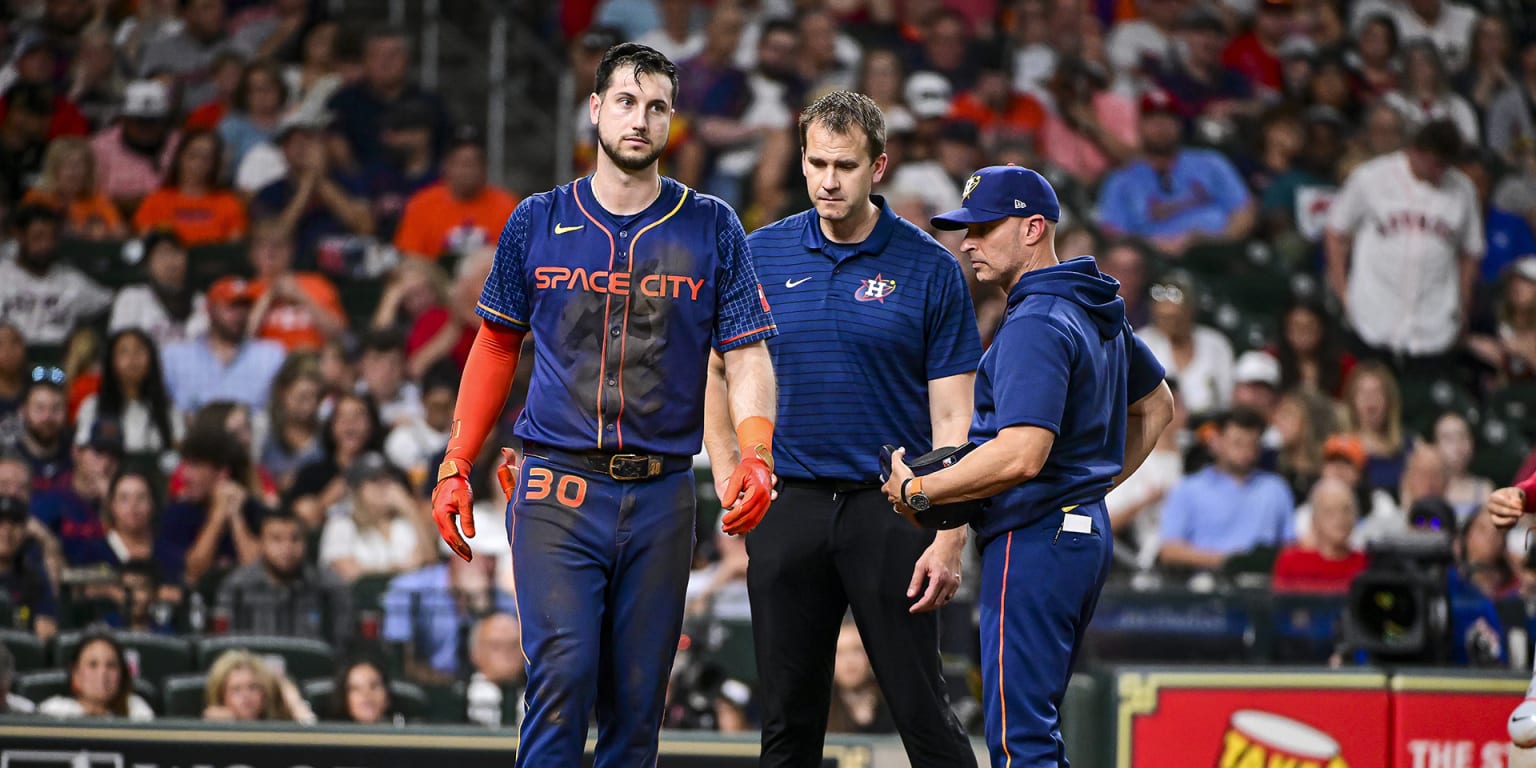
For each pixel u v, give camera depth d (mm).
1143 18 42375
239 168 36281
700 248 12500
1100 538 13188
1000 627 13008
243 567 25156
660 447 12484
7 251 34438
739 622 22328
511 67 44688
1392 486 30875
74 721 17000
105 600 23312
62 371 30984
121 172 36156
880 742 17125
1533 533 26734
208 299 32344
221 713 20547
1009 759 12930
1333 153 39438
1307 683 17328
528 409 12680
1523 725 14305
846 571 13891
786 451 13938
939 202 35312
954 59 39844
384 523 26859
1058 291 13141
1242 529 28688
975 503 13023
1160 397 14477
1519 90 43344
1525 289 36656
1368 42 42531
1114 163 39125
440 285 33219
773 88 38312
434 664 22578
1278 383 32594
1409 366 35531
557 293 12398
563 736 12133
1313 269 37844
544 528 12352
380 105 37469
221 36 39281
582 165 38500
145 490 26656
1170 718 17234
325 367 30734
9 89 37031
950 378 14031
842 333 13828
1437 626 18734
